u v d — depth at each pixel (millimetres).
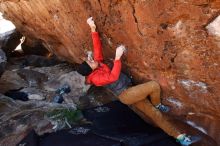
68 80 6781
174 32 3615
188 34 3506
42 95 6527
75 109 5477
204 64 3643
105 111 5273
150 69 4410
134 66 4641
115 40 4527
